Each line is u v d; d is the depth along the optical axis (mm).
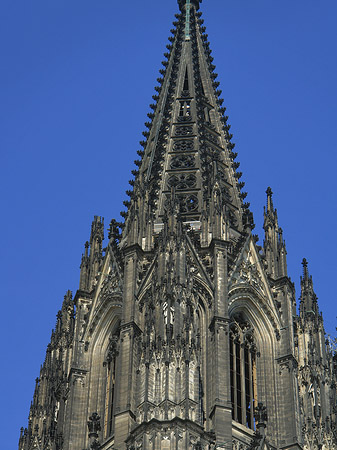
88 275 168625
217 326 157000
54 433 161125
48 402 165875
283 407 156375
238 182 182500
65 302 175500
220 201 169250
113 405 156125
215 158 180250
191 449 141875
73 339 164625
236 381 157500
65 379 163250
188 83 194500
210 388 152375
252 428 155250
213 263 163375
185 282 156750
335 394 164500
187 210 173500
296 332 166500
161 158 182250
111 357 161125
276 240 171500
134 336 155750
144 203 169875
